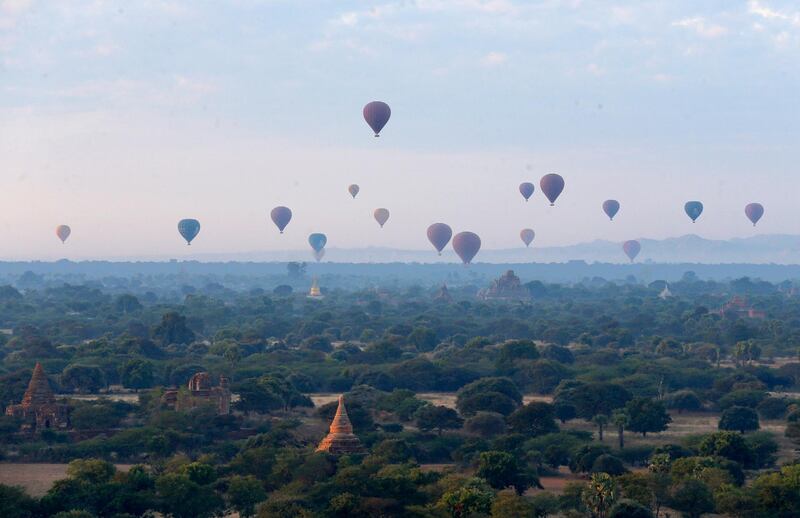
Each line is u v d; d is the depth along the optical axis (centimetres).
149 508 14250
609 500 14175
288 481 16012
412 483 14562
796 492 14412
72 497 14238
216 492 15012
